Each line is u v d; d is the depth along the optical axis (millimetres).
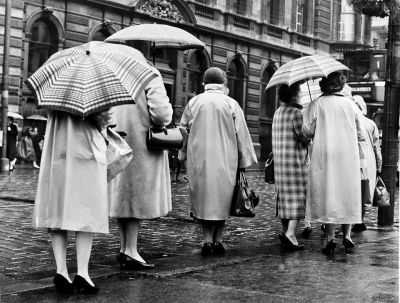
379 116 23000
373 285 5523
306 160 8023
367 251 7629
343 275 5973
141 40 7008
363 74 23594
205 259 6871
